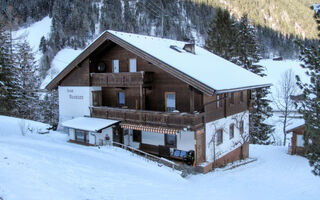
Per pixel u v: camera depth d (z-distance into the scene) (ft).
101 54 78.23
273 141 132.77
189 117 56.70
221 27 141.08
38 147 61.46
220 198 40.34
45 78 214.07
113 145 72.64
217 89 52.47
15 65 110.32
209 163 61.21
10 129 80.64
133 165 53.98
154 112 62.18
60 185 34.71
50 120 133.80
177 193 40.45
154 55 60.13
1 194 27.61
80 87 79.87
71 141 74.84
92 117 77.05
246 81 72.90
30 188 30.94
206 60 80.12
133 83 67.10
